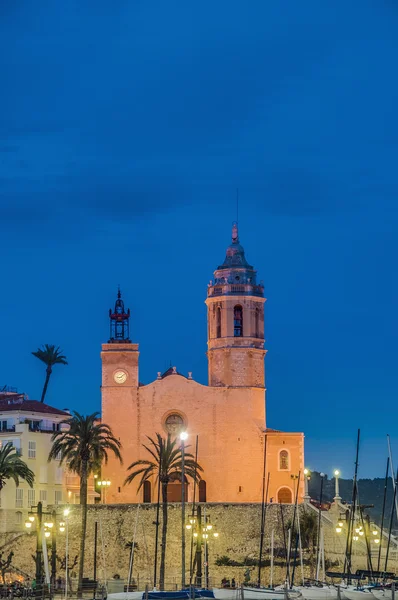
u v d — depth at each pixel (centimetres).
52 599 16662
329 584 17088
